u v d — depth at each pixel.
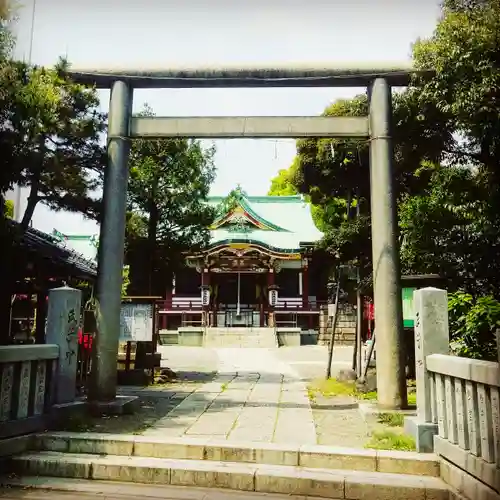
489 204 8.75
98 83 8.55
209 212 14.20
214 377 12.83
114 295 7.92
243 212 32.56
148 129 8.40
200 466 5.57
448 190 9.42
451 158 9.62
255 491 5.31
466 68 7.32
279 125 8.31
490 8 7.34
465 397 4.98
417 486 5.04
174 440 6.07
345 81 8.34
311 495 5.20
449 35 7.46
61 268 10.52
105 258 7.97
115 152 8.24
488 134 7.66
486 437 4.52
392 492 5.06
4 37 6.73
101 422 7.05
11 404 6.00
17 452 5.93
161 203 13.43
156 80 8.38
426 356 5.92
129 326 10.79
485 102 7.16
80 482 5.50
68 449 6.05
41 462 5.71
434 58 7.71
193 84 8.48
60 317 6.89
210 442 6.00
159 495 5.15
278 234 32.50
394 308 7.65
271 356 19.67
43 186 9.00
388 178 7.95
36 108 7.17
